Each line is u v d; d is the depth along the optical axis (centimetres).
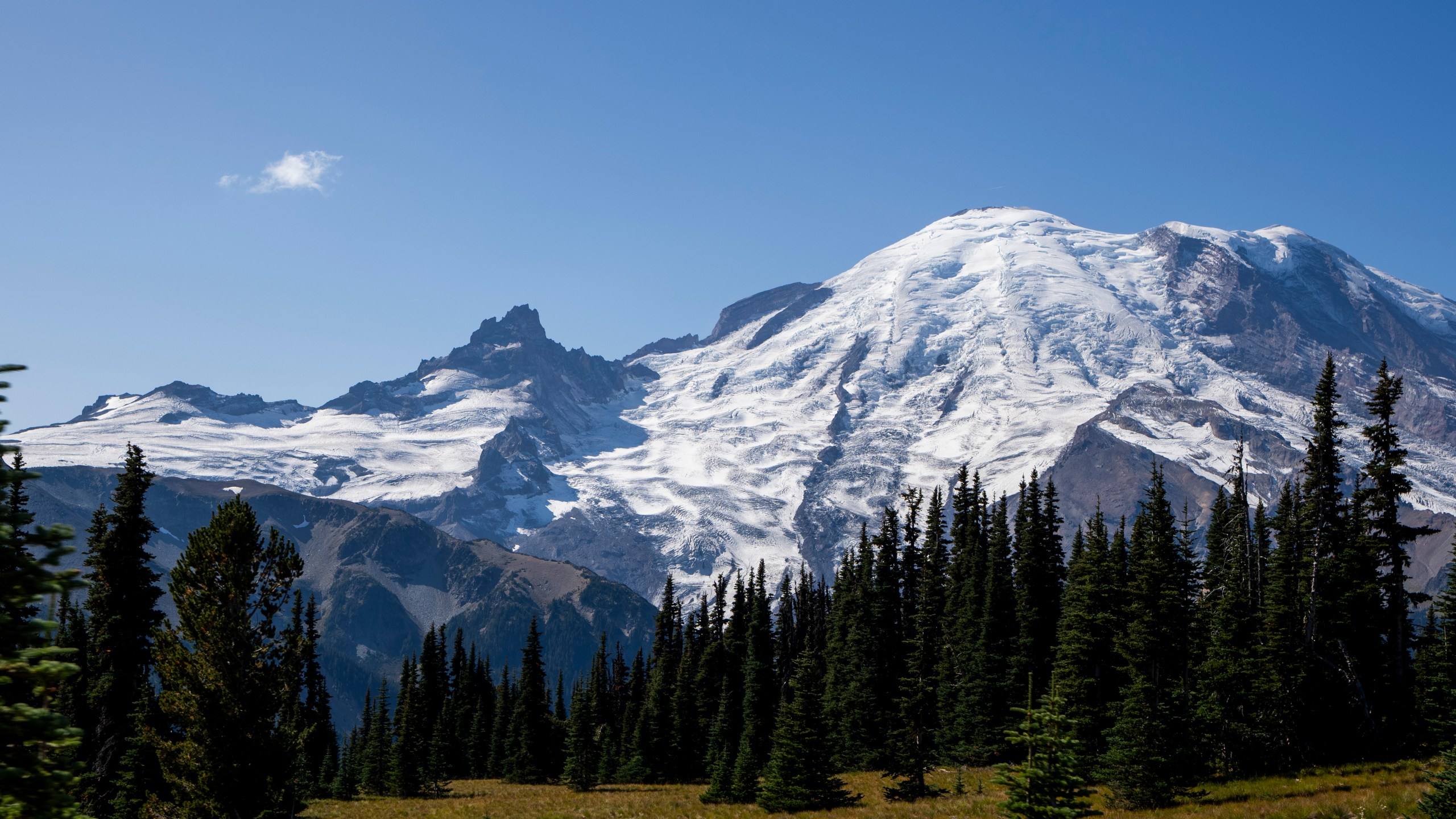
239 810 3456
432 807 7212
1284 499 6247
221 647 3425
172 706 3453
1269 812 3350
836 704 7681
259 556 3562
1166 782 3944
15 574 1145
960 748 6594
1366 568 5219
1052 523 7594
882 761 6969
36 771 1209
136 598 4684
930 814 4534
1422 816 2873
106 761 4381
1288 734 4753
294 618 5112
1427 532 4850
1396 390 4922
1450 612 4750
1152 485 6341
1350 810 3125
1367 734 4806
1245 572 5800
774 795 5575
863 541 9388
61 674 1166
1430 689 4644
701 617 10756
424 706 11325
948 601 8462
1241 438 6069
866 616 8150
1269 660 4847
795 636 10750
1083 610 5775
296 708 3944
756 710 8431
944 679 7256
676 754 8669
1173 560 5975
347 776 8619
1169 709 4044
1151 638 4928
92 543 4638
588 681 11812
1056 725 2702
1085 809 2673
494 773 10981
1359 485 5069
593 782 8681
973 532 8844
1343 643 5175
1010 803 2675
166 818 3694
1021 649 6794
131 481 4753
